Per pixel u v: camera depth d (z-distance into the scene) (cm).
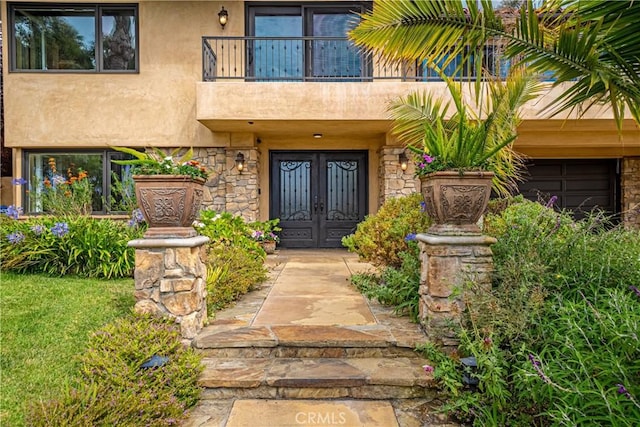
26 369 312
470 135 344
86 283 511
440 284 345
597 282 331
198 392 301
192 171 350
